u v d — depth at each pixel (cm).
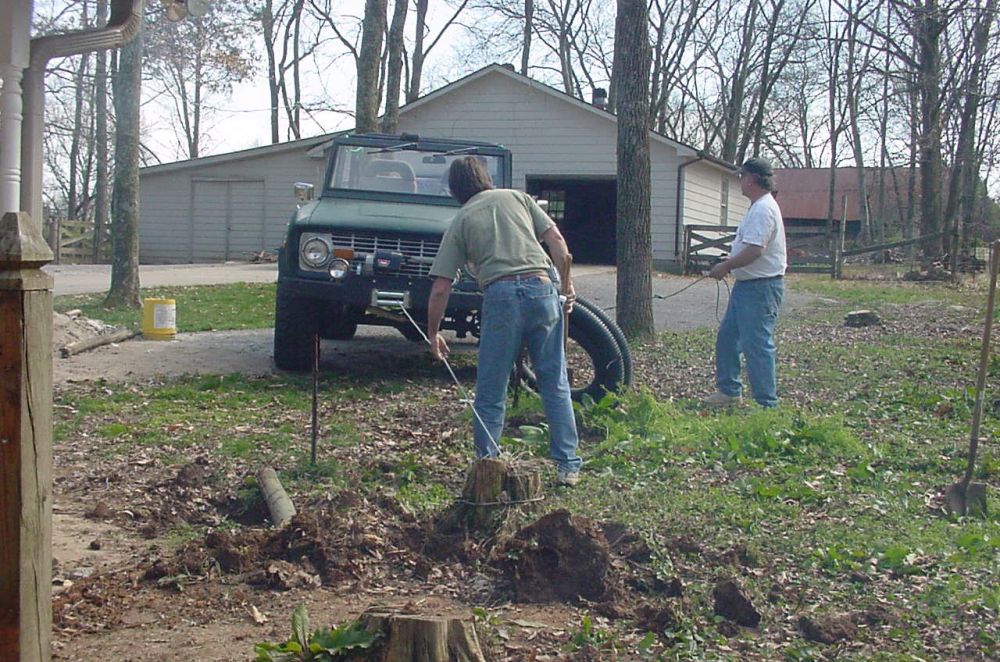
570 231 3102
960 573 451
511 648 379
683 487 583
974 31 2694
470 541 475
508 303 560
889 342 1180
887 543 486
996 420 768
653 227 2630
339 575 451
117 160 1473
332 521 484
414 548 478
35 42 728
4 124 709
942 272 2305
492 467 486
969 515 542
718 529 504
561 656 375
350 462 641
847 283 2197
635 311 1127
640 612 416
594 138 2636
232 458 655
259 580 450
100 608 420
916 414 788
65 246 3061
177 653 378
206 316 1427
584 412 731
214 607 423
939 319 1438
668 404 738
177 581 446
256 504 554
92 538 515
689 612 411
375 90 1648
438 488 580
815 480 598
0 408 276
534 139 2666
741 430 679
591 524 453
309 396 864
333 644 330
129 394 858
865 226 4178
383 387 911
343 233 877
